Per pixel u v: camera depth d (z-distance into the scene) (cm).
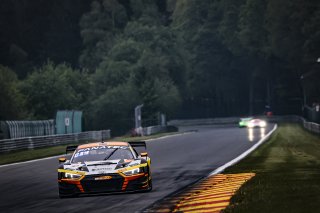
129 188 6184
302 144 15512
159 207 5172
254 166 8912
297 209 4322
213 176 7800
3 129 18888
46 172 10156
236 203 4919
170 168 9769
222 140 19038
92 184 6141
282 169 8131
